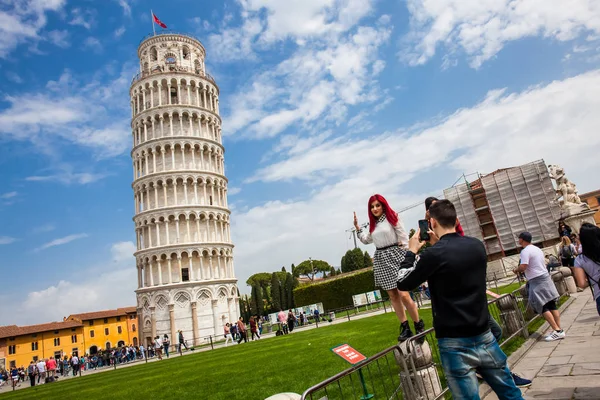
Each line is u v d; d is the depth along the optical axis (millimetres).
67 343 102562
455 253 4391
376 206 7117
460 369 4309
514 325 11000
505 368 4469
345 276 70000
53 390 25594
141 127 74312
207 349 44438
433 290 4547
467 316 4324
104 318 110875
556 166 36781
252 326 43156
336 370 12914
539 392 6949
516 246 57750
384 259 7062
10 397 25547
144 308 66250
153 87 74438
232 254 74500
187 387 15289
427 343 7277
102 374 34562
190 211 69375
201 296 66188
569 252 20000
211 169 74938
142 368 31375
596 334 10094
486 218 61344
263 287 135625
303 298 71812
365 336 19891
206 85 78500
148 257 67812
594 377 7078
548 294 10492
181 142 71688
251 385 13070
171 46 78062
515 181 59125
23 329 98312
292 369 14734
